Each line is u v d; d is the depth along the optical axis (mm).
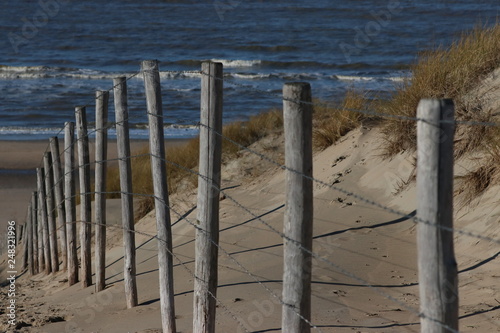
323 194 13961
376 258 10531
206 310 7566
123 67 62000
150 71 8984
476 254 9648
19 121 40125
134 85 49531
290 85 5449
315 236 11906
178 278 11461
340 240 11461
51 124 39531
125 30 81188
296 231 5629
